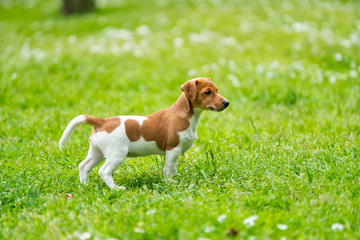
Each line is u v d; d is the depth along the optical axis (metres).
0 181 5.70
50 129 8.00
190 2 22.22
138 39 15.37
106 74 11.76
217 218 4.21
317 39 15.64
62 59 12.90
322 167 5.66
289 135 7.30
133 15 19.39
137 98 10.29
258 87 10.49
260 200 4.73
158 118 5.51
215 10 19.81
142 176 5.88
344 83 11.02
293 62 12.98
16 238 4.16
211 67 12.25
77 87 10.84
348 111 8.70
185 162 6.28
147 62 12.97
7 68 12.30
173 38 15.29
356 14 20.00
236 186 5.27
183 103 5.48
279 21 17.80
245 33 16.08
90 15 20.98
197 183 5.59
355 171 5.48
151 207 4.71
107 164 5.38
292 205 4.64
